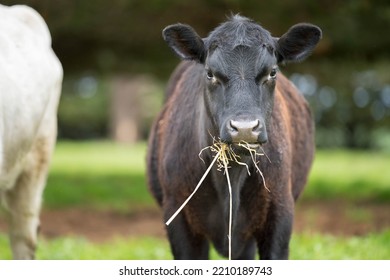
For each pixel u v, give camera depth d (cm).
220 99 746
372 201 2005
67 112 5703
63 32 1881
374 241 1225
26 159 1027
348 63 2167
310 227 1569
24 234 1058
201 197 827
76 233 1611
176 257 860
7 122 930
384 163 3491
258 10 1706
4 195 1049
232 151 750
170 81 1033
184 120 847
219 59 750
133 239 1427
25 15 1061
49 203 1988
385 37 1839
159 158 901
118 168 3156
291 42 794
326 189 2248
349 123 4162
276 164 816
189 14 1762
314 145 1049
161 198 952
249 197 820
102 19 1777
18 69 963
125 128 5488
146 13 1756
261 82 745
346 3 1678
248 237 847
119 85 5444
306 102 1041
